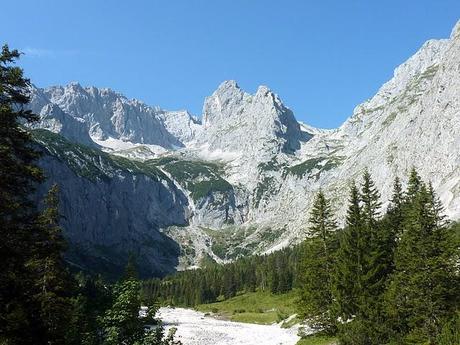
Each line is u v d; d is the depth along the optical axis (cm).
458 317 4041
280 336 8069
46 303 2953
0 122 2080
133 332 2255
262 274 19012
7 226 2105
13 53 2166
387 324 4744
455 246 4719
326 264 6500
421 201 5028
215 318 13350
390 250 6172
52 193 4238
